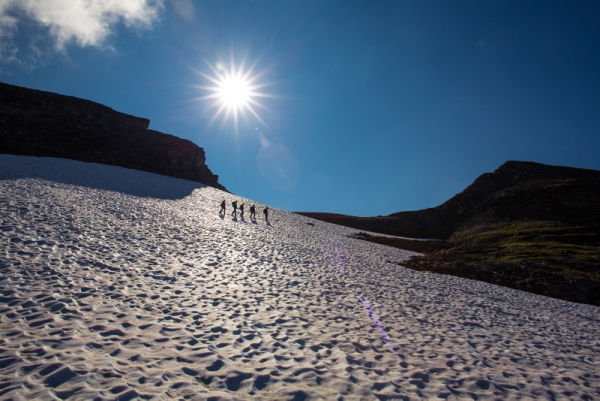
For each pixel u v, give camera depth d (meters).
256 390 5.59
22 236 13.27
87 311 7.98
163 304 9.38
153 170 65.50
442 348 9.34
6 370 5.07
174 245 17.94
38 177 30.56
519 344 11.20
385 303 14.11
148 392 5.02
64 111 71.12
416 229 86.56
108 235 16.72
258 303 10.93
